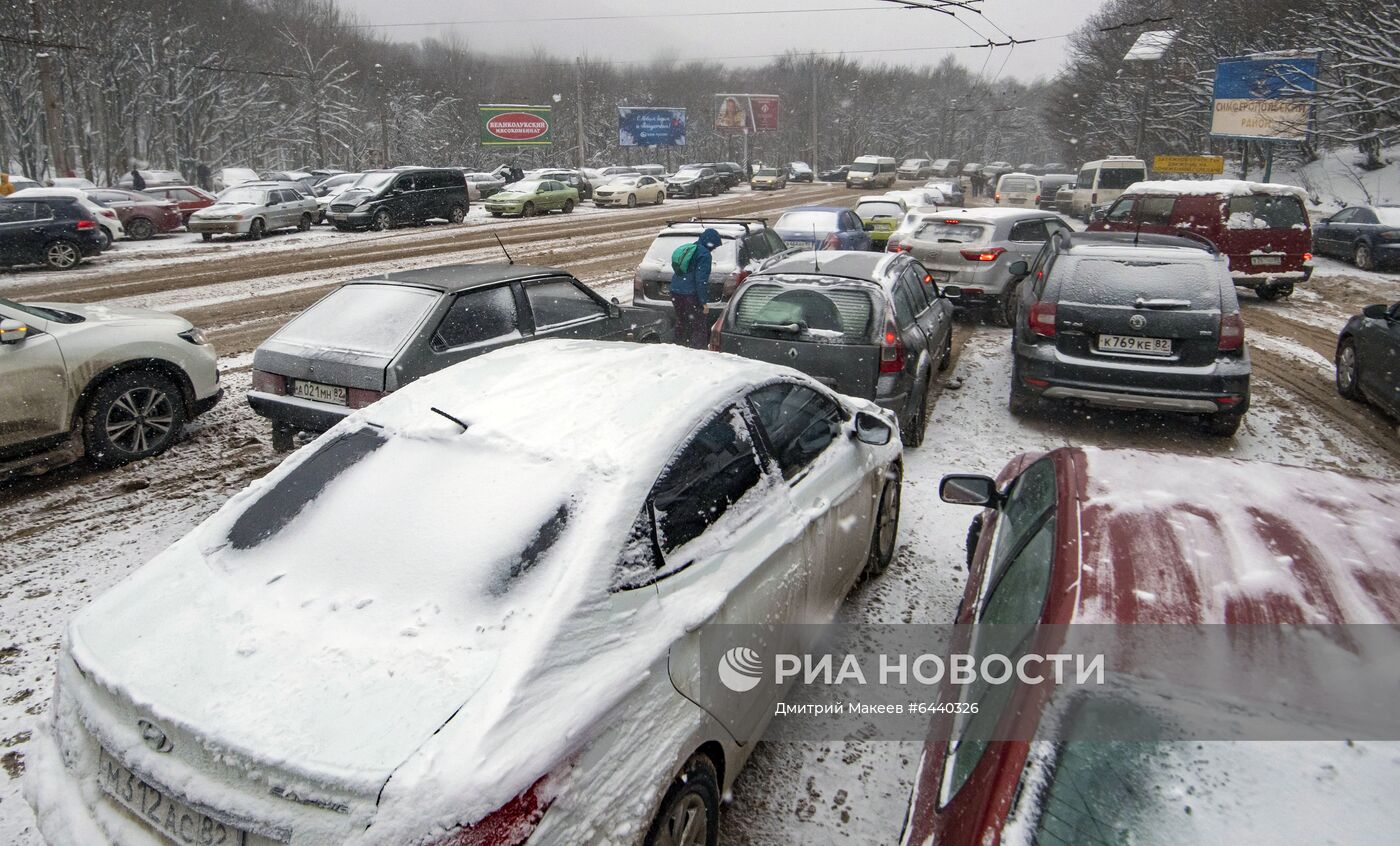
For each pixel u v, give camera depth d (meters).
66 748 2.13
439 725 1.83
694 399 2.94
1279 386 8.74
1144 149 43.06
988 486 3.48
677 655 2.31
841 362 6.09
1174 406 6.61
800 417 3.62
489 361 3.42
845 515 3.69
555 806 1.83
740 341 6.38
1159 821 1.62
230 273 15.71
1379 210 18.20
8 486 5.72
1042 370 6.93
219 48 52.06
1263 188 13.54
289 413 5.57
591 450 2.57
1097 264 6.91
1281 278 13.54
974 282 11.34
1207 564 2.15
